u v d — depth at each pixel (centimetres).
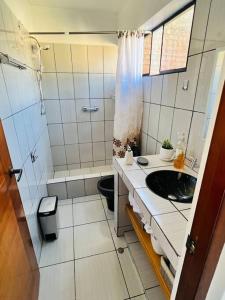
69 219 206
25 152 145
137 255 158
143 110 219
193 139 134
